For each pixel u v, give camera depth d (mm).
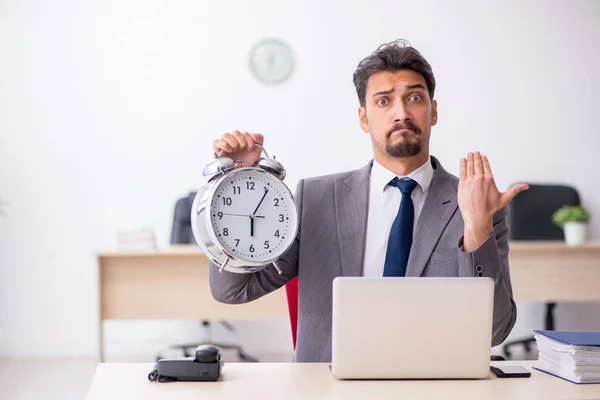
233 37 5207
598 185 5340
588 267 4305
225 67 5203
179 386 1575
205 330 5191
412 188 2096
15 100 5090
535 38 5309
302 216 2135
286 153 5242
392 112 2029
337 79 5246
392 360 1614
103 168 5148
